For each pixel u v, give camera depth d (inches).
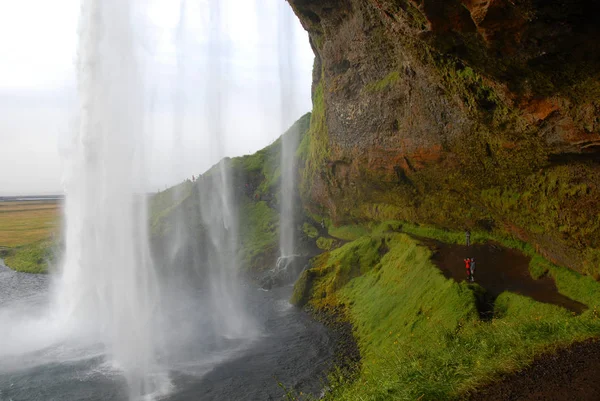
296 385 763.4
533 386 371.6
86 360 892.0
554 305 665.6
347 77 1435.8
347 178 1596.9
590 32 421.7
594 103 507.8
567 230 733.3
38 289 1667.1
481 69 577.6
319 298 1243.2
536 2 406.0
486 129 791.1
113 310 1018.7
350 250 1338.6
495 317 710.5
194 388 772.6
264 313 1219.2
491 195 959.6
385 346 802.2
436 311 795.4
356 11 1218.6
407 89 1056.2
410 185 1268.5
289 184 2306.8
